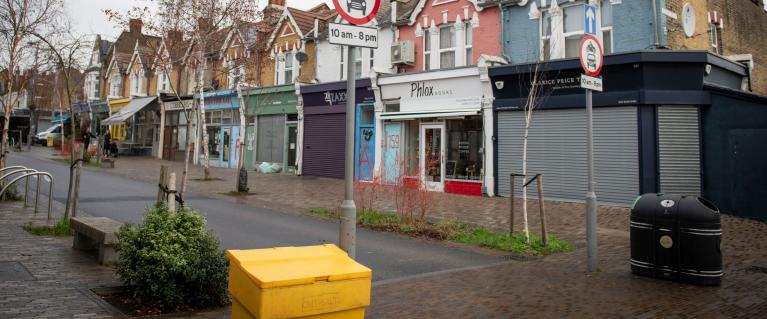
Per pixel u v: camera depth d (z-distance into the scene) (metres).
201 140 28.92
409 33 19.59
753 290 6.34
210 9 18.30
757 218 11.83
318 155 21.97
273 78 25.81
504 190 15.69
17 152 31.83
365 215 11.42
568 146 14.41
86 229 7.05
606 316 5.38
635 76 13.18
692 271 6.60
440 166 17.36
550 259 8.20
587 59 7.16
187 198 14.70
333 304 3.20
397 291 6.25
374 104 19.47
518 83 15.28
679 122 13.12
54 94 30.25
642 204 7.14
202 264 5.36
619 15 14.46
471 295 6.11
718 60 13.51
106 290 5.61
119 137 38.25
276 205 13.78
